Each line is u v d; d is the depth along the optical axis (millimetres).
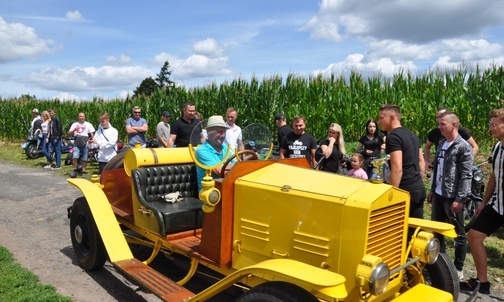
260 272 3021
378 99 12148
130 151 5129
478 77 10750
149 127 17016
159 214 4477
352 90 12781
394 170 4473
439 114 6129
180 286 3863
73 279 4969
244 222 3754
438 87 11273
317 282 2713
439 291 3391
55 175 12617
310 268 2963
